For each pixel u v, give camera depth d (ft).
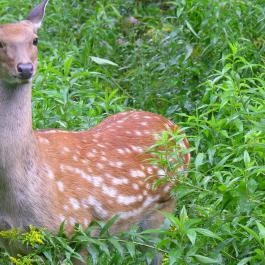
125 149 41.63
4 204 37.52
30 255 36.58
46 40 57.62
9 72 37.17
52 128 45.62
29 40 38.29
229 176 38.42
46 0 40.63
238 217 37.11
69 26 59.47
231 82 44.45
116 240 37.09
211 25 53.36
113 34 58.65
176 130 41.42
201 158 39.37
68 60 49.21
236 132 42.83
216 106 45.44
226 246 37.09
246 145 39.50
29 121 37.70
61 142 39.88
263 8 53.88
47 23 58.75
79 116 46.78
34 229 36.99
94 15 58.90
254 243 36.86
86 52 55.47
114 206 40.32
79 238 37.40
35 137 38.34
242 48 48.19
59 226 38.27
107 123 43.19
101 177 40.16
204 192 38.42
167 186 42.11
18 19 56.85
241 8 54.03
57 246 36.83
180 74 53.01
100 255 38.22
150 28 59.67
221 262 36.70
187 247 36.45
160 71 54.34
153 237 39.45
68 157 39.60
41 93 47.44
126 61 56.75
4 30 38.14
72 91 50.21
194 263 36.63
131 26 60.13
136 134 42.47
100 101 50.14
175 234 36.32
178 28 54.49
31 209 37.65
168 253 36.29
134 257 37.96
